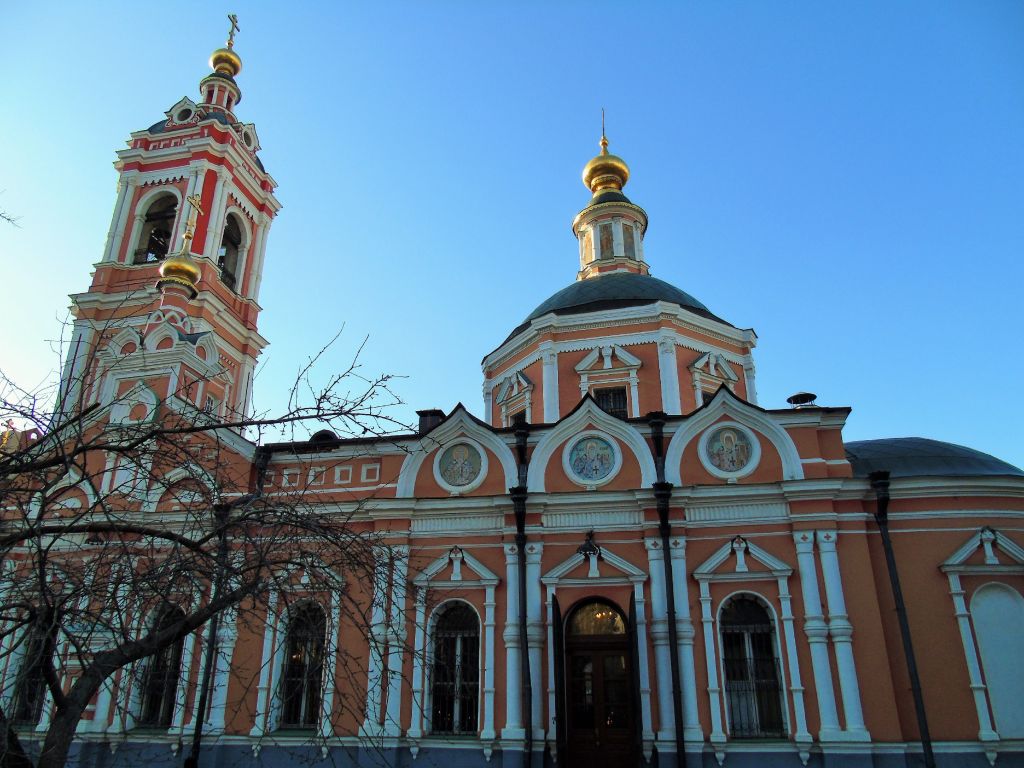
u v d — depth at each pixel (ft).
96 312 106.22
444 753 62.95
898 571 63.67
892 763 57.57
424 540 70.13
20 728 63.82
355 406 37.40
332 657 65.00
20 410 34.63
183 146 116.06
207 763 65.31
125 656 33.12
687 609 63.67
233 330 113.39
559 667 61.62
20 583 35.68
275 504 38.73
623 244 115.96
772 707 61.57
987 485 65.10
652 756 59.98
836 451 68.13
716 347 92.99
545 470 70.74
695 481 68.44
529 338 93.66
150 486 40.91
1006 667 61.11
